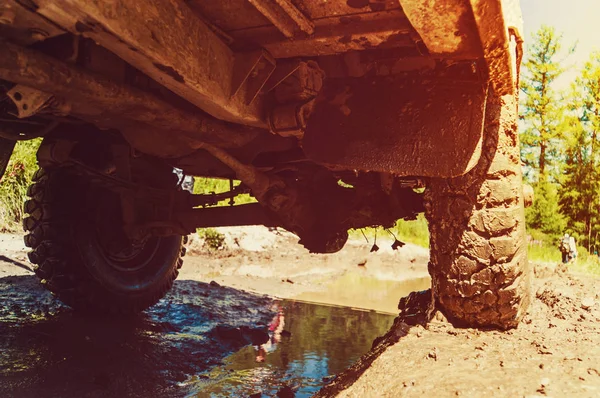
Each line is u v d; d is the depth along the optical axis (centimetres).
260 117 291
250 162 375
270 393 356
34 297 500
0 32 170
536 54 2480
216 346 462
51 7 160
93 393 315
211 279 785
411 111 256
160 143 294
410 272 1097
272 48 263
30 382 310
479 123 245
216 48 247
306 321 593
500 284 283
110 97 225
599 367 234
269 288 789
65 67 199
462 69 248
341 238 439
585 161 2138
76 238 446
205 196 479
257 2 218
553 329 288
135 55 200
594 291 358
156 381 357
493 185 282
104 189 467
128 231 439
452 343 276
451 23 192
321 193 439
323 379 394
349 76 278
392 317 653
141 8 191
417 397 220
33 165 1029
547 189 1989
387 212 420
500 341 274
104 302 469
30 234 459
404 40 244
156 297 530
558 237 1886
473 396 214
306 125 274
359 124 265
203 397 342
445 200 294
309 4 229
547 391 212
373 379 250
